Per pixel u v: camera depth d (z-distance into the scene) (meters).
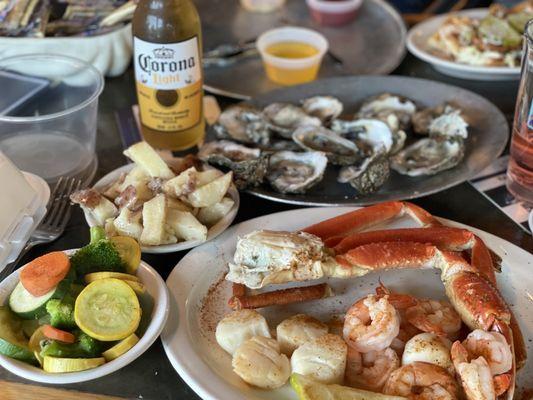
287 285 0.44
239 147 0.54
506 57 0.66
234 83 0.67
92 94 0.54
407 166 0.54
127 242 0.41
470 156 0.55
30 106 0.57
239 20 0.80
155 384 0.38
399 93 0.63
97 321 0.36
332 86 0.64
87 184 0.52
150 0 0.49
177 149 0.55
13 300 0.38
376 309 0.38
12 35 0.61
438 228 0.45
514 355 0.36
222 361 0.38
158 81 0.51
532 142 0.47
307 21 0.80
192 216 0.44
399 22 0.78
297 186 0.50
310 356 0.36
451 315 0.39
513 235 0.48
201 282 0.43
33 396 0.37
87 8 0.66
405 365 0.36
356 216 0.46
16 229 0.43
